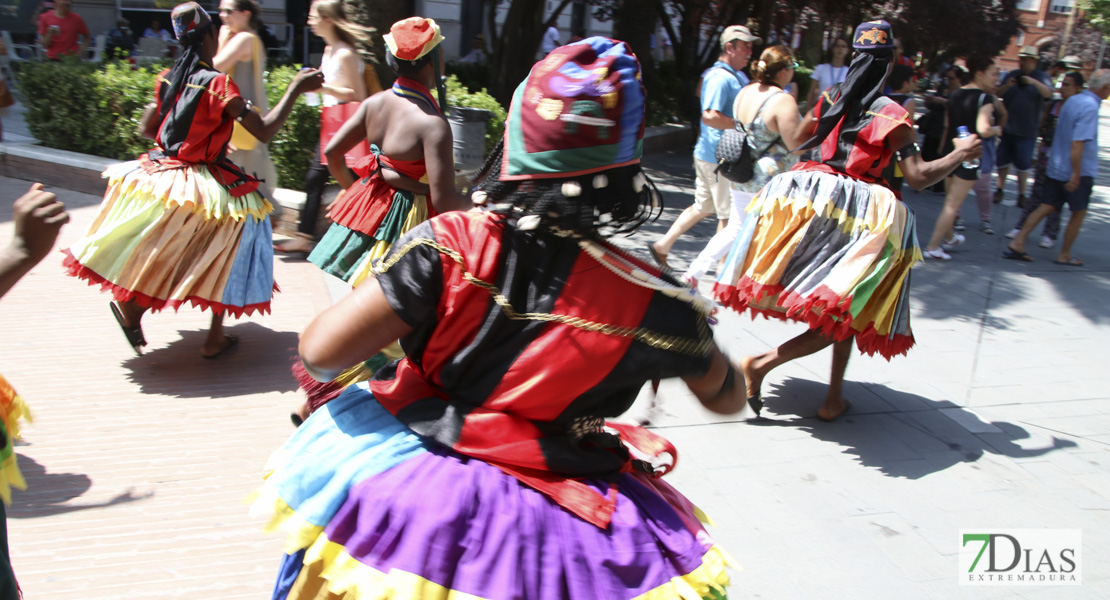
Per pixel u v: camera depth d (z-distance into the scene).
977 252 8.66
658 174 12.02
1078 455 4.38
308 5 19.44
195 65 4.33
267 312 4.69
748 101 5.67
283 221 7.02
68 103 8.48
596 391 1.72
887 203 4.05
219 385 4.46
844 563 3.34
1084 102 7.93
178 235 4.32
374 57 8.63
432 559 1.64
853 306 3.94
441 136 4.02
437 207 4.05
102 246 4.27
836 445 4.31
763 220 4.25
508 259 1.67
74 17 12.99
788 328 5.92
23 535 3.10
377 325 1.66
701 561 1.82
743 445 4.23
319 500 1.74
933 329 6.26
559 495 1.73
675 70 18.69
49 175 8.39
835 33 25.33
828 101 4.38
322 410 1.91
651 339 1.69
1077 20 47.12
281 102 4.46
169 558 3.03
